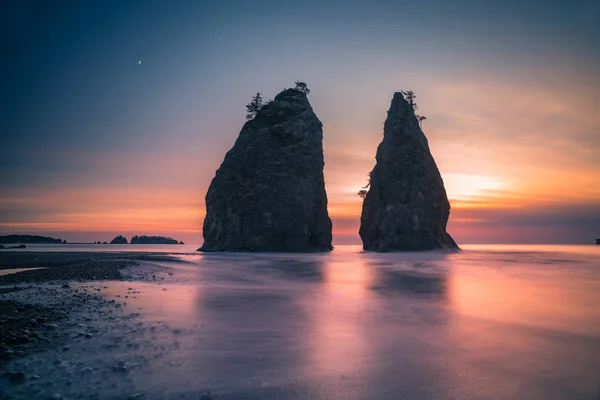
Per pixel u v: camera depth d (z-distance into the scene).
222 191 89.19
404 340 11.29
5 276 25.53
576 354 10.01
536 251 99.31
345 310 16.08
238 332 11.91
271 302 17.92
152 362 8.91
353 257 63.09
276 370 8.61
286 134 92.12
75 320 12.34
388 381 8.06
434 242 85.12
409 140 90.31
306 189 88.44
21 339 9.86
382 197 90.44
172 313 14.33
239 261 49.66
